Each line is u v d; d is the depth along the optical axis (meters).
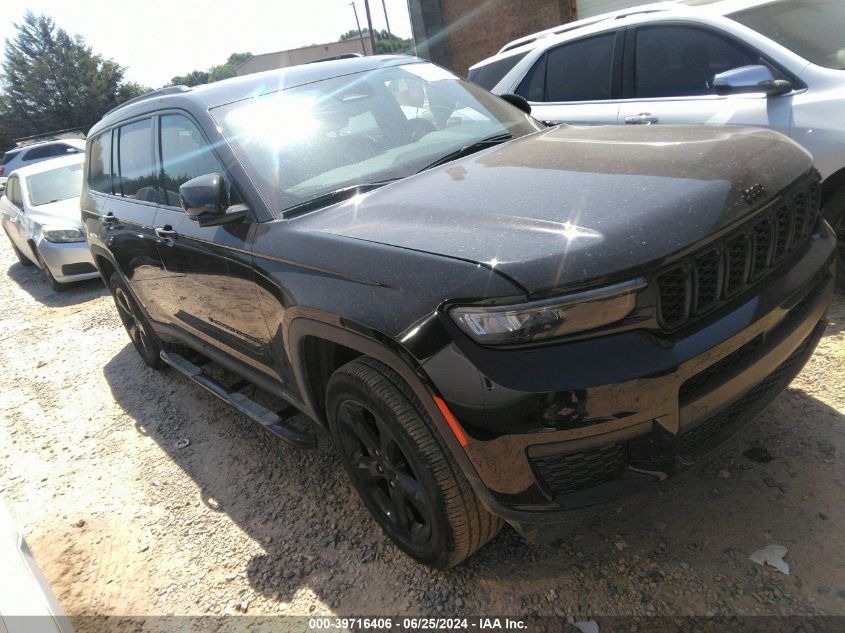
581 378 1.68
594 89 4.67
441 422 1.88
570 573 2.23
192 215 2.56
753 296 1.96
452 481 2.00
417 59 3.67
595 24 4.77
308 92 3.11
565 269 1.69
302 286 2.26
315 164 2.75
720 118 3.81
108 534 3.04
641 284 1.70
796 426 2.67
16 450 4.12
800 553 2.11
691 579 2.10
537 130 3.14
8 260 11.49
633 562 2.22
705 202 1.87
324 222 2.39
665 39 4.26
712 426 1.98
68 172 9.09
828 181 3.41
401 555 2.50
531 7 13.11
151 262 3.63
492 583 2.26
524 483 1.81
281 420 3.03
